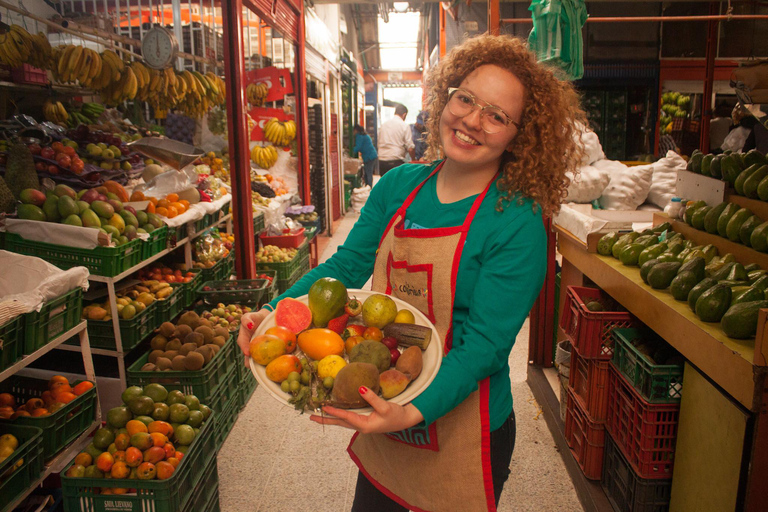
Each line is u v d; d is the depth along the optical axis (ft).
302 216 21.67
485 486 4.66
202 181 13.79
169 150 11.43
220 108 19.38
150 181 12.41
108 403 9.48
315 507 8.07
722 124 27.50
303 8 21.83
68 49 12.84
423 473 4.89
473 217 4.48
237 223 13.93
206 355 9.37
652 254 7.66
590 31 28.60
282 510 8.02
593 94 29.19
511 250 4.28
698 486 5.85
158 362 9.18
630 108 29.68
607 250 8.74
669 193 12.06
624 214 11.10
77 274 7.48
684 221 8.67
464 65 4.43
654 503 6.68
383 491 5.21
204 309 12.55
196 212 12.19
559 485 8.55
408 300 4.78
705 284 5.93
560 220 10.81
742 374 4.75
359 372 3.66
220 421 9.69
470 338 4.16
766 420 4.71
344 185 35.27
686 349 5.79
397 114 36.70
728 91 28.96
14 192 9.31
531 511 7.96
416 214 4.88
